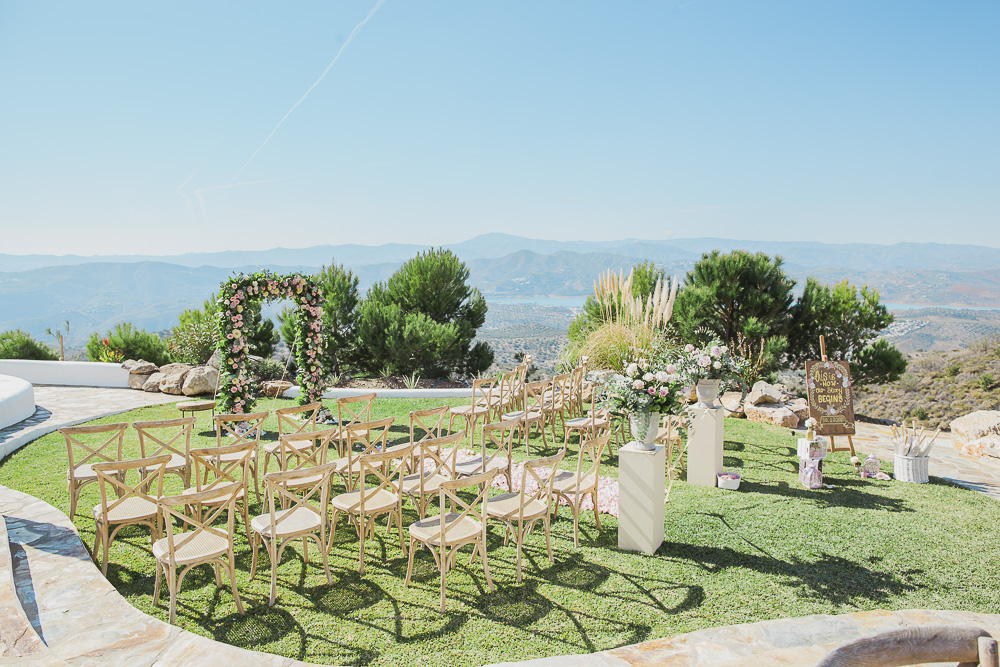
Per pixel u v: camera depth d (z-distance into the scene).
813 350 12.53
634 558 4.43
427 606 3.73
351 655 3.19
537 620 3.55
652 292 13.65
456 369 16.00
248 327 8.75
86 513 5.22
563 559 4.43
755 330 11.26
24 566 4.11
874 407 18.34
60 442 7.90
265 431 8.48
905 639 1.84
